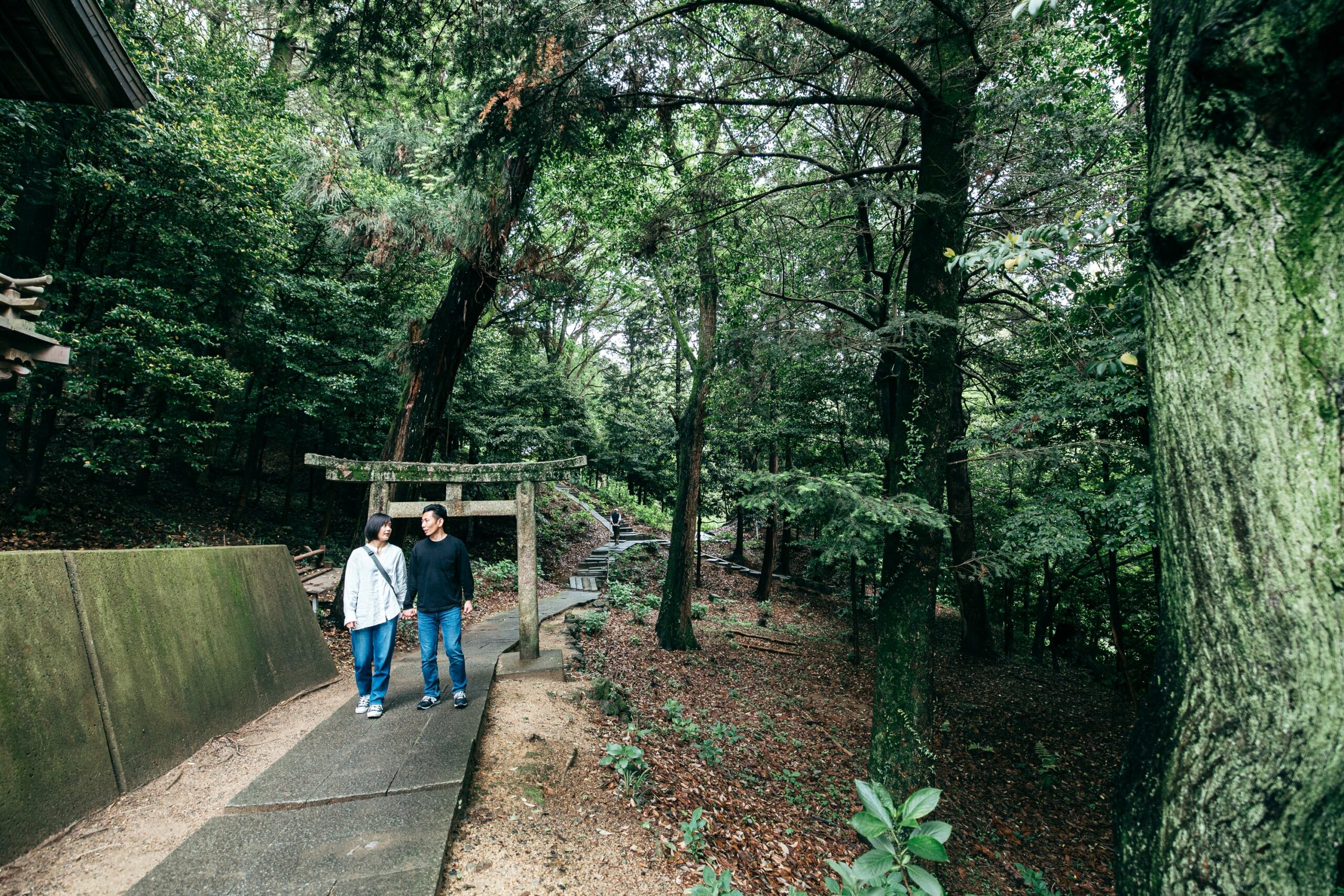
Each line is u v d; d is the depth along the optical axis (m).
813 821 5.73
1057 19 5.68
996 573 6.88
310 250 12.05
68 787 3.05
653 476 25.58
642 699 7.92
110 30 4.06
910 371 6.08
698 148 10.30
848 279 8.50
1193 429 1.59
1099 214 3.84
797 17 5.20
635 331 14.73
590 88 5.81
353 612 4.52
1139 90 6.19
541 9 5.20
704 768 5.85
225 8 12.61
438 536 4.86
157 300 8.84
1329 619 1.35
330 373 12.65
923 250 6.12
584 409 20.88
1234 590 1.48
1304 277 1.43
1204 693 1.54
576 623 10.46
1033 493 10.13
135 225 9.32
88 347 8.00
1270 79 1.43
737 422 11.33
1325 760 1.35
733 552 22.34
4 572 3.11
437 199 8.74
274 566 5.96
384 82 6.47
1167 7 1.82
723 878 3.03
